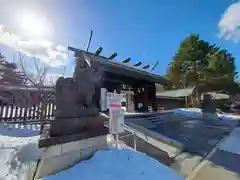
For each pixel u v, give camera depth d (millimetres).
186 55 24016
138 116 8023
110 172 2684
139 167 2934
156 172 2869
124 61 10312
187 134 6117
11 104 6293
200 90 23109
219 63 21547
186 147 4602
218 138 5895
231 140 5715
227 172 3170
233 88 23609
